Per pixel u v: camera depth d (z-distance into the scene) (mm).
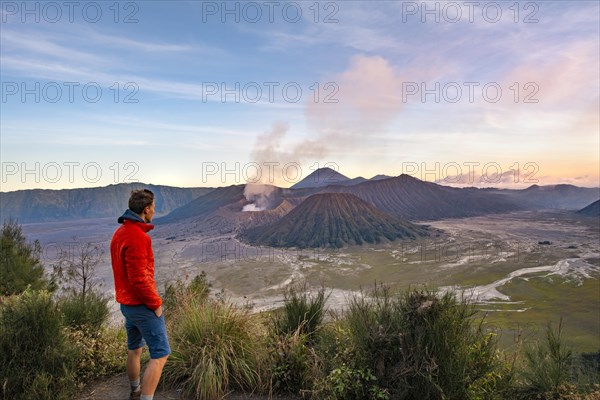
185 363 4582
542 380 4422
